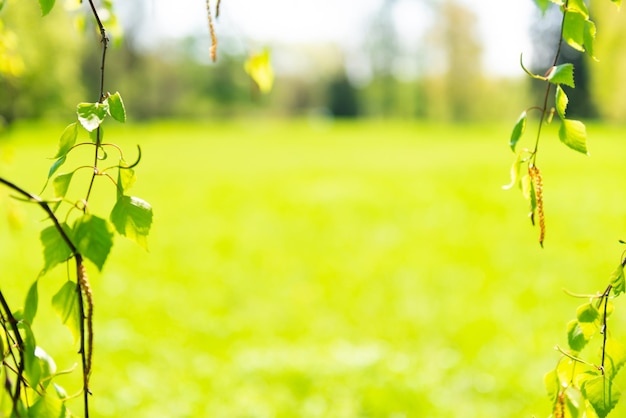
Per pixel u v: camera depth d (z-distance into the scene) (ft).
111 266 37.93
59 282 32.53
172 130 209.36
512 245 42.57
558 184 72.43
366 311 29.71
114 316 27.76
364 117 284.61
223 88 234.58
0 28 10.90
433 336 25.53
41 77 24.90
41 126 134.41
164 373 20.84
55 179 4.46
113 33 9.05
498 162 109.81
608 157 99.96
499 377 20.35
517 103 237.25
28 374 4.33
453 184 82.23
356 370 21.11
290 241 48.52
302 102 282.77
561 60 58.08
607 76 82.79
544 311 27.78
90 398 18.35
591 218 50.14
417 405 18.40
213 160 124.57
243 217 60.85
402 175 96.17
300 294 33.24
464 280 34.71
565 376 5.62
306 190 81.05
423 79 264.11
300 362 22.09
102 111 4.36
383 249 44.55
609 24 60.39
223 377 20.74
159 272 37.27
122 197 4.49
